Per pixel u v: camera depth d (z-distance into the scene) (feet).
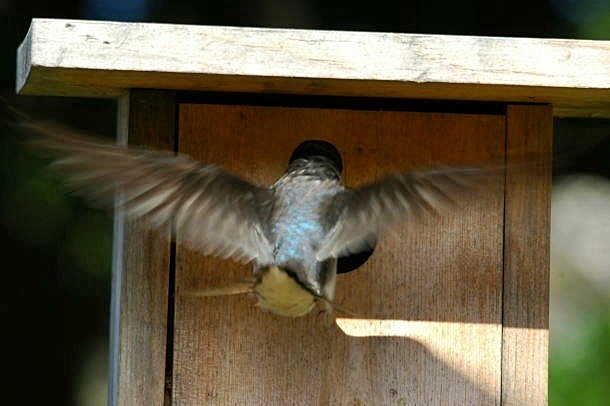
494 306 24.73
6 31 34.58
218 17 36.09
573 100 24.62
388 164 24.82
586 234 37.70
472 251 24.76
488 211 24.80
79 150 18.60
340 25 36.06
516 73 22.93
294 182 21.80
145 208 19.99
